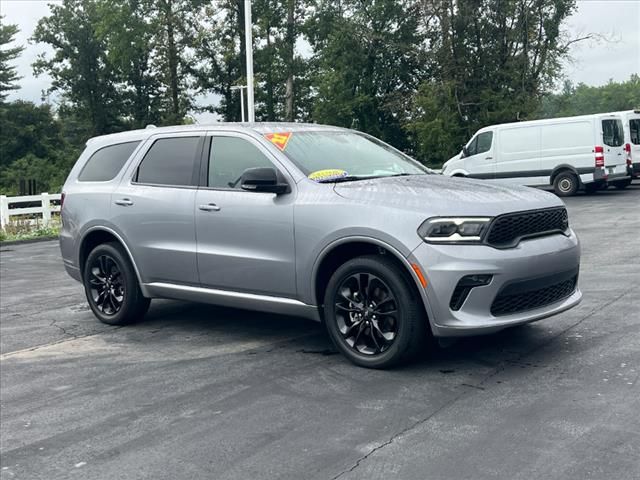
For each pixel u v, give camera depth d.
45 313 8.34
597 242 11.24
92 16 59.56
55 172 64.75
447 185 5.45
